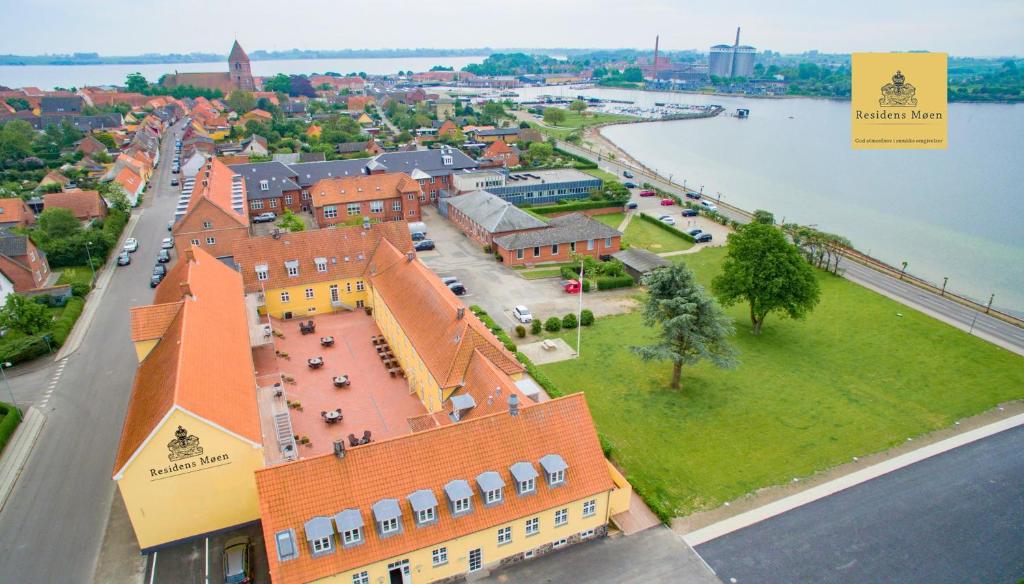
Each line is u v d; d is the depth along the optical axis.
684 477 46.19
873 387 59.12
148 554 38.94
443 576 36.31
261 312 68.69
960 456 48.69
